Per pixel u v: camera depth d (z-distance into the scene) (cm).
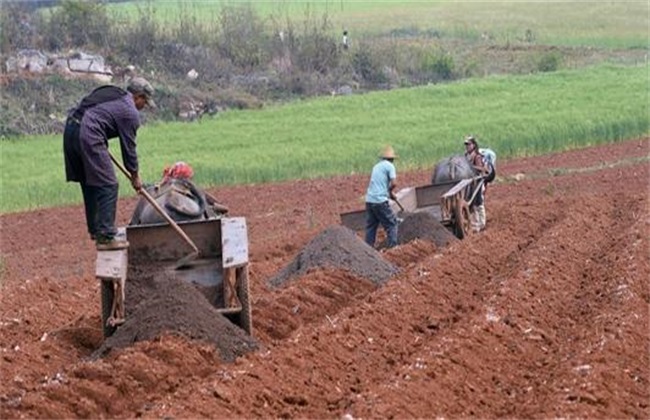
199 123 5375
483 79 6719
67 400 1270
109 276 1512
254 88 6288
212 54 6431
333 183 4009
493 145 4525
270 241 2816
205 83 6159
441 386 1355
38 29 6178
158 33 6425
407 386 1317
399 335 1652
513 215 3033
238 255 1556
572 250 2422
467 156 2834
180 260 1605
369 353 1538
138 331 1498
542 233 2755
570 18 10256
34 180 3972
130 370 1356
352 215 2659
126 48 6247
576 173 4012
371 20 10019
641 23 9925
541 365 1527
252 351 1513
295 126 5197
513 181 3900
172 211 1680
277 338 1689
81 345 1634
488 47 8600
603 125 4778
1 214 3550
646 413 1295
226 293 1570
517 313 1753
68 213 3556
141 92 1565
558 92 6025
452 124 5028
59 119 5297
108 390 1302
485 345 1557
